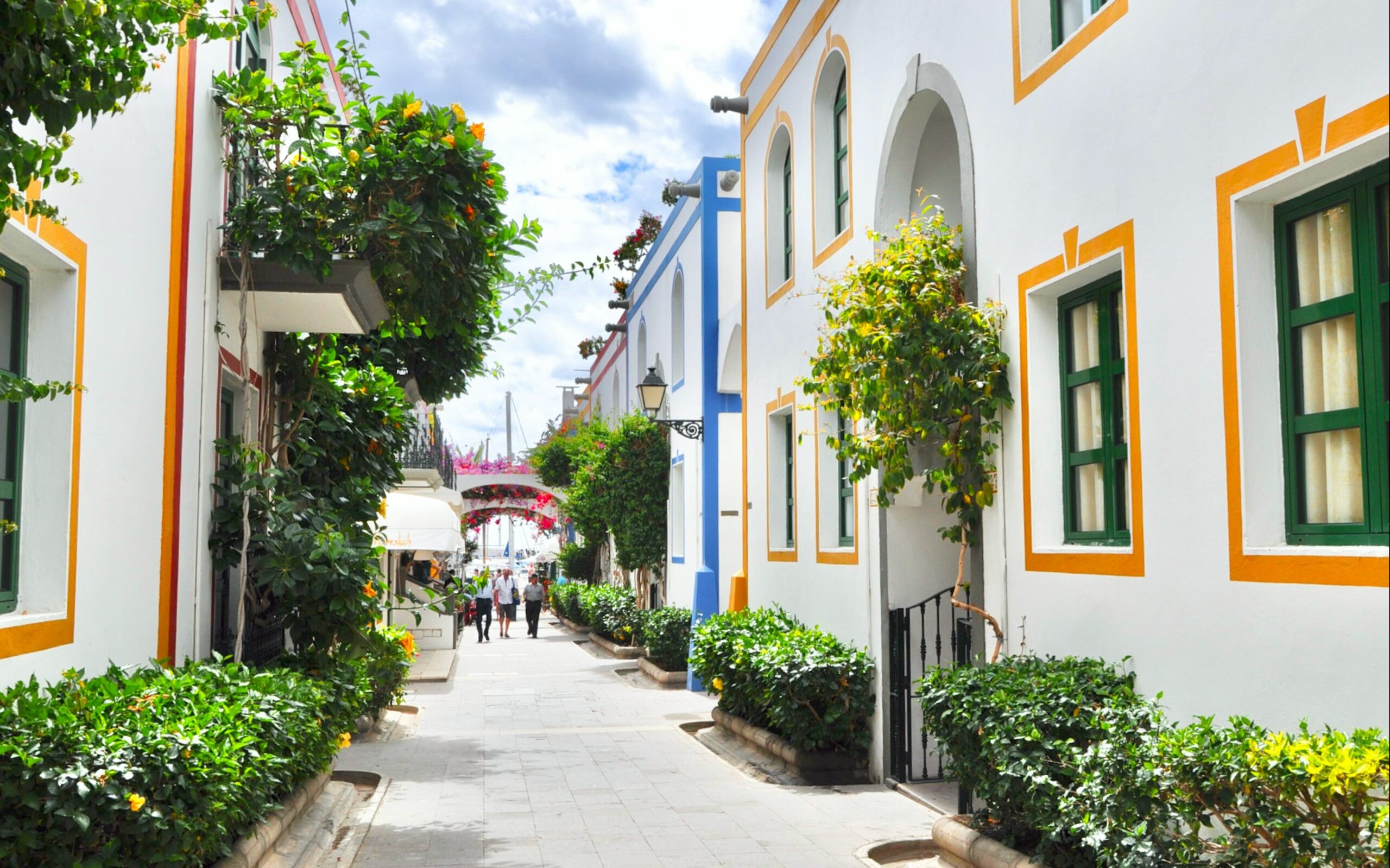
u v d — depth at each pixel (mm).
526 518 44344
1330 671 4047
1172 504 5062
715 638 11664
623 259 25391
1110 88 5617
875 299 7273
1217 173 4723
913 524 9031
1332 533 4305
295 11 10711
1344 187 4281
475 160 8180
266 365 9570
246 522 7895
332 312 8844
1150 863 4359
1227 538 4648
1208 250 4793
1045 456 6461
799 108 11547
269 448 9133
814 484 10820
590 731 12852
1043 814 5211
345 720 8578
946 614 9062
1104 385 6023
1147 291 5262
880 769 9133
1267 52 4410
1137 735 4723
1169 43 5094
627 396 27234
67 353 5422
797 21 11656
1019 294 6645
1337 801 3705
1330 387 4367
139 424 6422
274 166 8594
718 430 17031
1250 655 4500
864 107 9609
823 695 9266
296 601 8227
